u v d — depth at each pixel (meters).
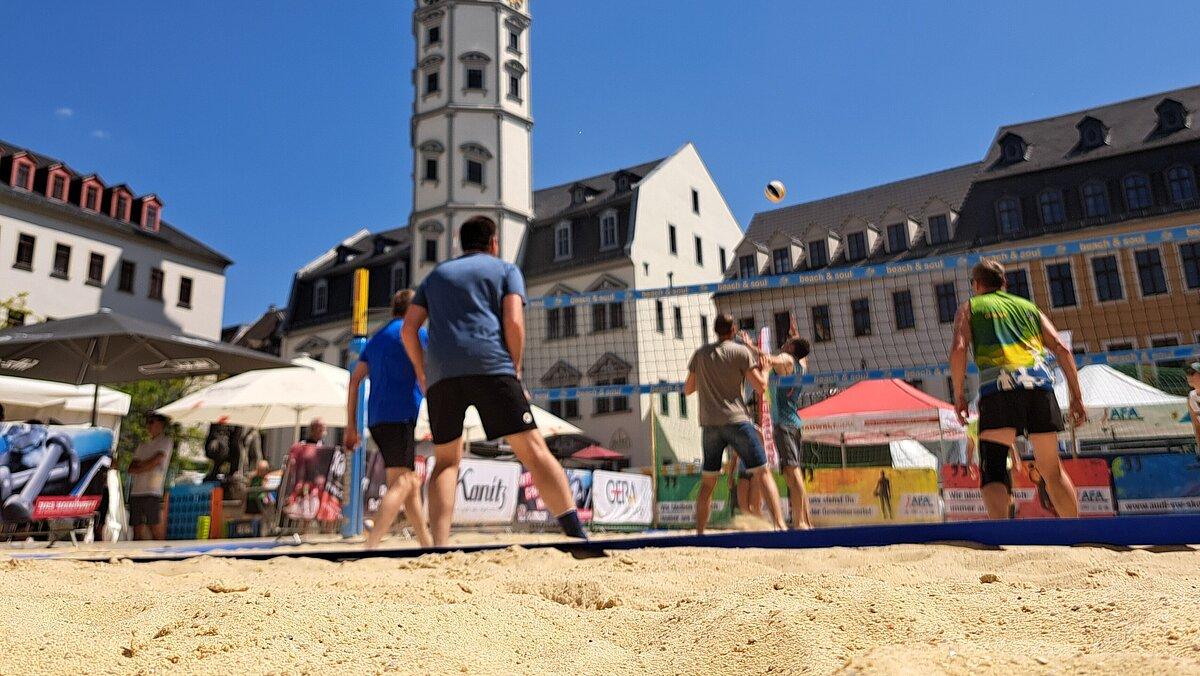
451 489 4.19
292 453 8.55
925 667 1.35
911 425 9.84
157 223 38.97
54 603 2.18
